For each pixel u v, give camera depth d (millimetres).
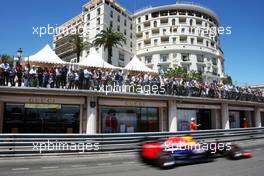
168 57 74812
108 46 48188
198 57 75312
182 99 20703
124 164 10797
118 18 72000
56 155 13141
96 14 67688
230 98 23781
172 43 75312
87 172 8953
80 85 17219
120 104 18922
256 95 26578
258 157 12438
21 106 17266
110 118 19344
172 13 78438
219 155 12656
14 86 15641
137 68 28078
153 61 76125
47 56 25234
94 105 17812
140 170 9320
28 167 10047
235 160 11633
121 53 70438
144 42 79688
